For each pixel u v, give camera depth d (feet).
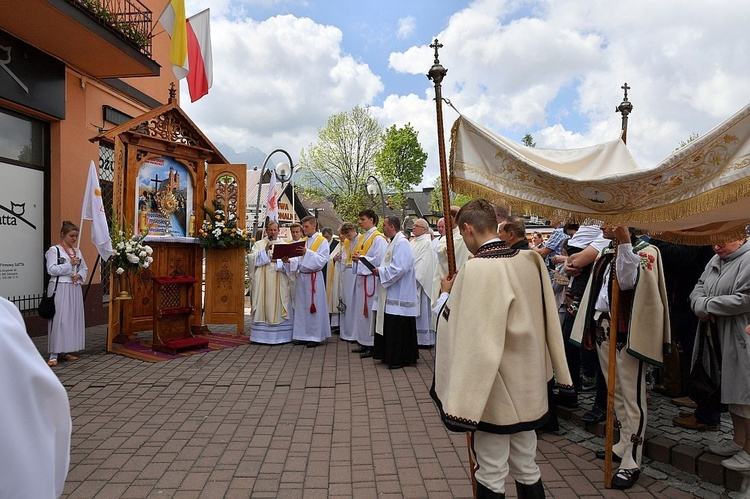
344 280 29.91
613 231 11.91
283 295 28.45
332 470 12.85
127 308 27.53
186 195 29.99
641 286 12.11
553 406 15.17
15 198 28.55
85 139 32.86
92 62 31.12
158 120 27.84
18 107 27.94
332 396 18.92
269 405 17.84
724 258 12.71
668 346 12.39
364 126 112.78
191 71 37.88
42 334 29.07
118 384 20.06
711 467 12.05
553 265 19.62
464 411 7.91
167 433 15.14
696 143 8.75
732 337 11.98
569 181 10.11
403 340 23.29
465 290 8.44
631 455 11.97
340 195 112.27
